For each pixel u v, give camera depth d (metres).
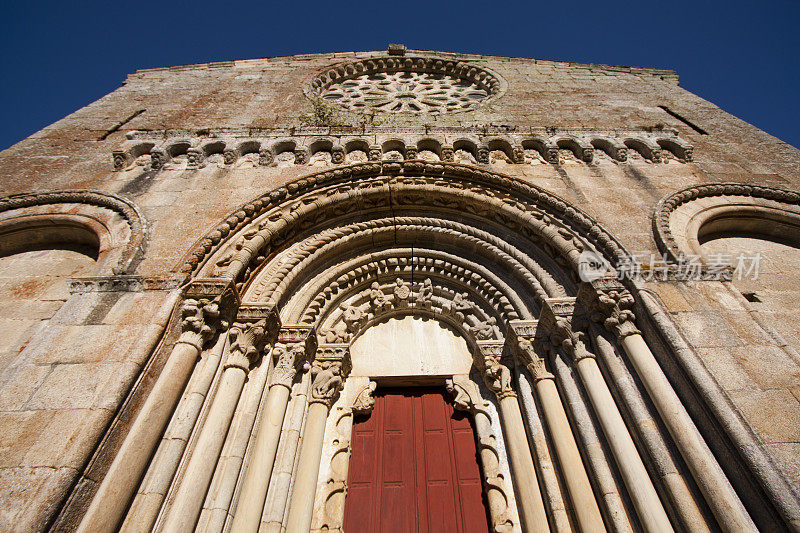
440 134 9.60
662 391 5.00
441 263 8.10
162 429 4.74
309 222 7.96
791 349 5.13
